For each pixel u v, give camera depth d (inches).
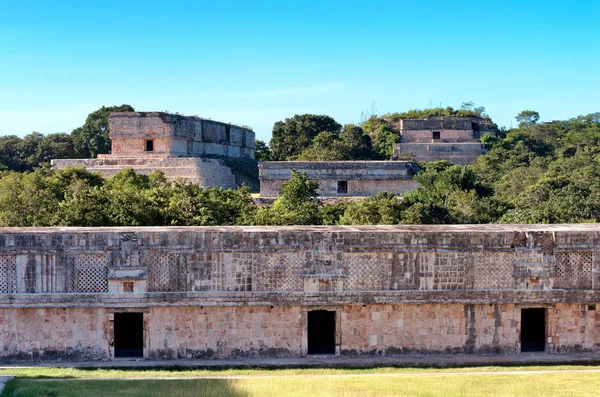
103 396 1008.2
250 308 1302.9
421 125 5821.9
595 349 1338.6
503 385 1079.0
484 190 3944.4
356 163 3518.7
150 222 2180.1
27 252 1267.2
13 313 1278.3
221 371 1203.9
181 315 1296.8
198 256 1285.7
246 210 2436.0
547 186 3412.9
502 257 1316.4
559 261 1323.8
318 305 1302.9
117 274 1272.1
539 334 1507.1
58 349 1284.4
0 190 2566.4
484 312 1327.5
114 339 1363.2
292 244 1295.5
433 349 1325.0
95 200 2215.8
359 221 2571.4
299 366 1248.2
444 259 1309.1
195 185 2588.6
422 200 3157.0
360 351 1317.7
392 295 1301.7
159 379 1116.5
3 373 1175.0
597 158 4830.2
